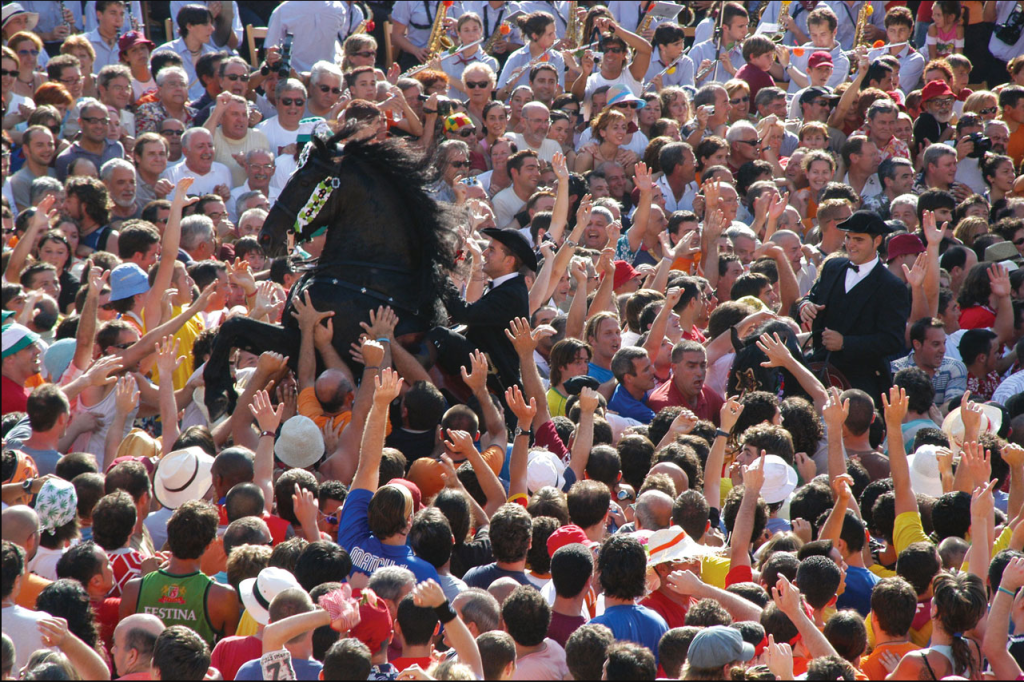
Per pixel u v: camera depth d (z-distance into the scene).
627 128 48.84
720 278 37.44
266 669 15.62
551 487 21.39
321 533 20.31
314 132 26.95
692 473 23.59
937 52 63.25
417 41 57.94
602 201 40.62
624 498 23.80
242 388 27.42
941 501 22.58
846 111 52.97
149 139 40.72
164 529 22.38
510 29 56.72
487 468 22.39
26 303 30.38
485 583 19.42
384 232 26.73
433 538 19.48
